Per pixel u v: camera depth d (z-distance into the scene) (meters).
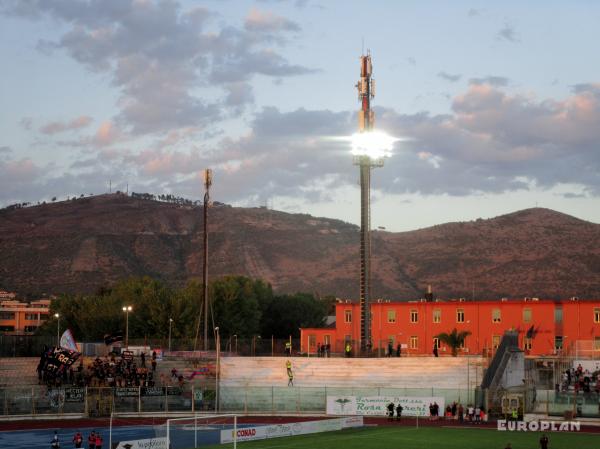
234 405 127.19
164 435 99.00
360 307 163.38
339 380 138.50
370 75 164.88
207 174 160.50
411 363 140.88
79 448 83.62
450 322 173.00
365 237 159.50
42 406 116.75
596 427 109.25
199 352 145.25
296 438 97.50
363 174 161.62
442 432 103.44
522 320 168.62
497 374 123.06
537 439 96.56
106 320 196.38
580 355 143.00
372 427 109.75
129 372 129.75
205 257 158.12
